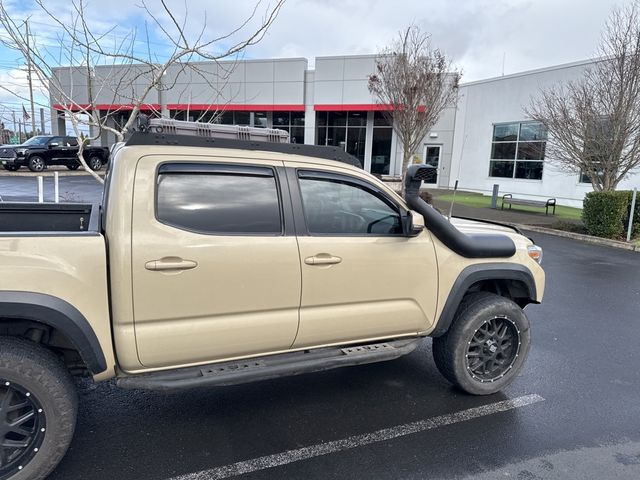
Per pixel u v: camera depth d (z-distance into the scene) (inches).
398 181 643.5
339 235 125.8
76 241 97.1
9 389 94.7
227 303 110.7
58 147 914.1
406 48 631.2
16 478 95.8
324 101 953.5
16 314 90.0
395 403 144.3
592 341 202.2
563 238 490.3
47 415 96.9
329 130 1016.9
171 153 108.2
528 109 749.3
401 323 136.5
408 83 603.8
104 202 112.3
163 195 106.5
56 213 155.9
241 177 115.3
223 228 111.4
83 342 96.7
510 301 151.0
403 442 123.0
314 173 125.0
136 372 105.6
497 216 606.9
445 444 122.4
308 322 122.0
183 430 126.4
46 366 96.4
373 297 130.4
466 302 149.1
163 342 104.7
